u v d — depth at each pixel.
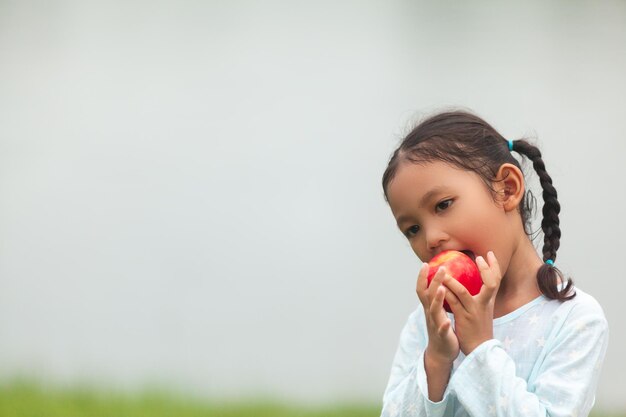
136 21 34.22
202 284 22.27
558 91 28.55
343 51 32.94
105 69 31.55
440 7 33.75
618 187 23.45
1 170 25.98
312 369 16.47
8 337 17.89
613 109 26.94
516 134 24.92
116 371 14.64
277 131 29.02
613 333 19.34
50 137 27.44
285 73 32.19
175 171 27.06
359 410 11.92
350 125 27.94
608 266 21.30
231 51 33.25
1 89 29.59
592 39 31.59
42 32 33.03
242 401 12.48
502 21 33.06
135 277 21.78
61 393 11.68
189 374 14.73
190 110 30.05
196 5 34.25
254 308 20.17
